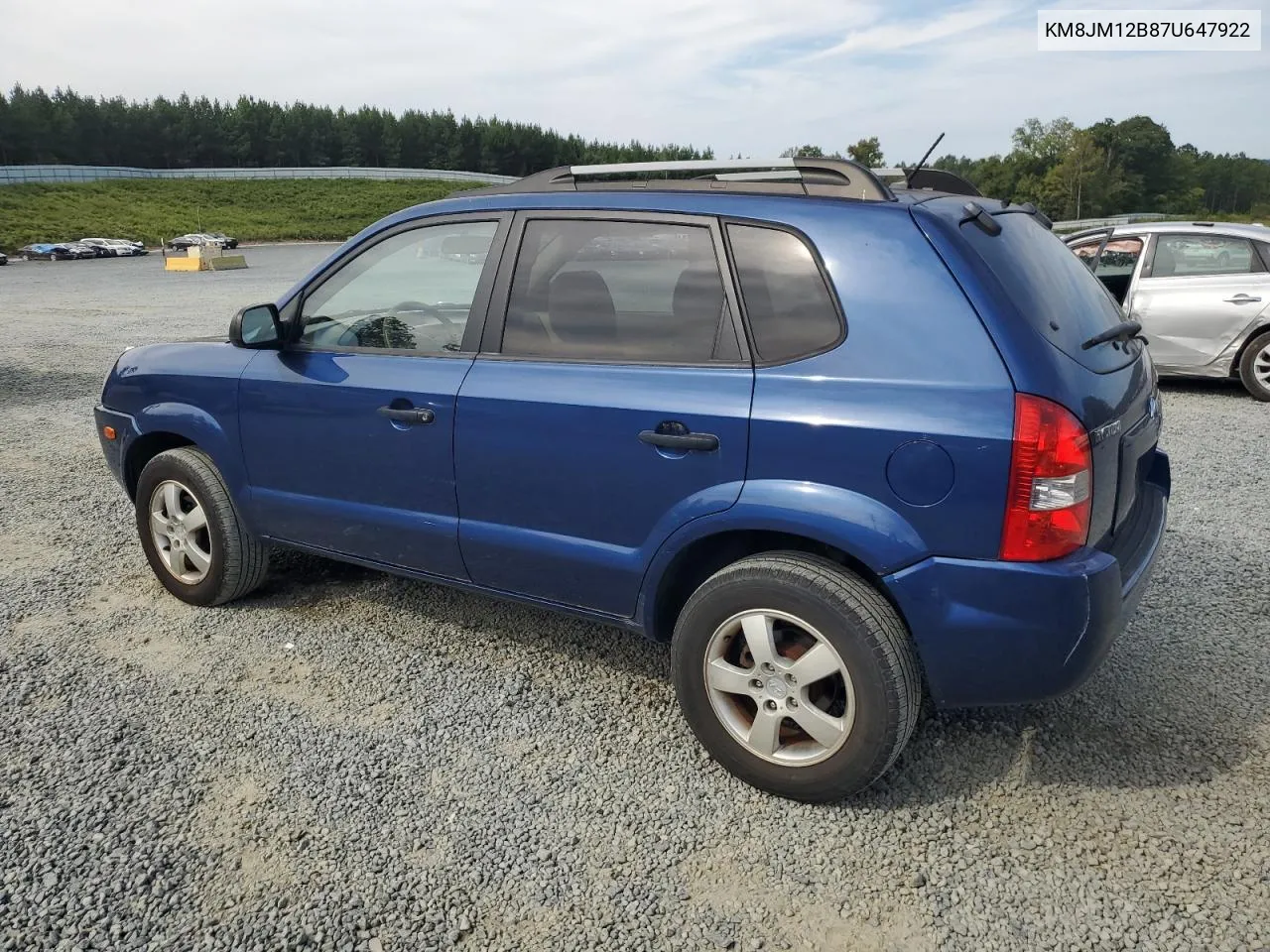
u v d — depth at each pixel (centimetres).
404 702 336
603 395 288
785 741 281
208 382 390
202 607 418
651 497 284
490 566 329
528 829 265
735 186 291
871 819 269
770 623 269
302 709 331
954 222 260
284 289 2511
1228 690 334
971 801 275
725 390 269
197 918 231
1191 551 469
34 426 812
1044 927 227
